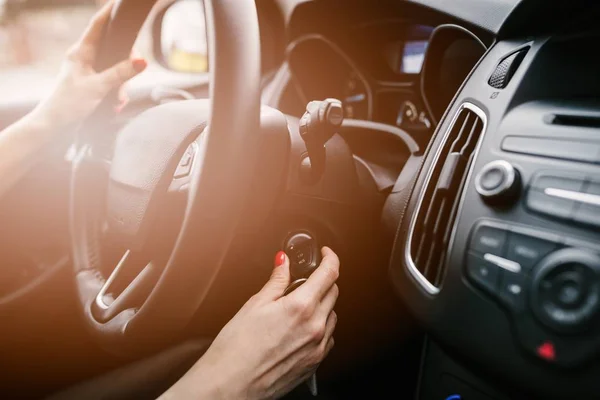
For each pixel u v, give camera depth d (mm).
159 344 624
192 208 545
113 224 710
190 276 565
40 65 2219
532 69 655
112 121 831
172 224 645
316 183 826
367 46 1300
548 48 670
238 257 794
